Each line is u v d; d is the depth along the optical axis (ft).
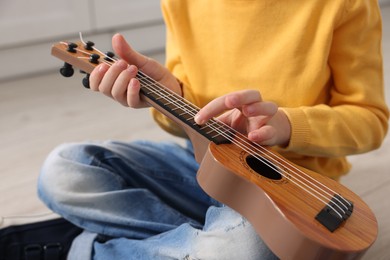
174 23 3.23
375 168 4.50
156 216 2.97
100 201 2.90
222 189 2.15
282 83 2.86
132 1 6.90
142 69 2.89
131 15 6.96
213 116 2.33
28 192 4.12
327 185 2.20
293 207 1.96
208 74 3.14
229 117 2.56
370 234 1.93
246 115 2.31
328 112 2.63
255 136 2.29
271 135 2.31
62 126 5.30
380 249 3.40
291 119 2.49
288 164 2.28
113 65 2.50
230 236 2.33
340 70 2.84
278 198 1.99
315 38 2.79
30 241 3.25
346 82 2.83
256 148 2.33
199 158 2.43
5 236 3.24
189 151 3.45
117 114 5.63
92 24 6.68
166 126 3.20
